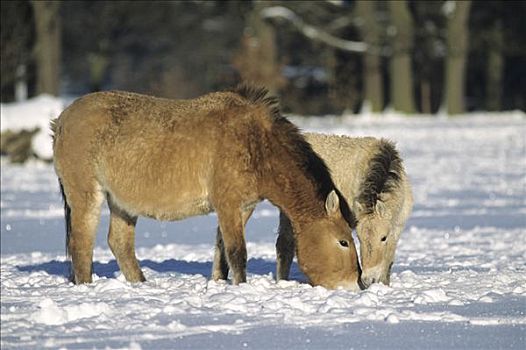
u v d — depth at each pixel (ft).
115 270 151.53
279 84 551.59
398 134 444.96
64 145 131.13
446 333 97.30
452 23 572.92
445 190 268.62
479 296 117.08
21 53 508.94
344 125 492.13
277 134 122.62
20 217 230.27
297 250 121.80
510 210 228.43
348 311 106.42
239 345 92.48
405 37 577.43
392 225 121.80
